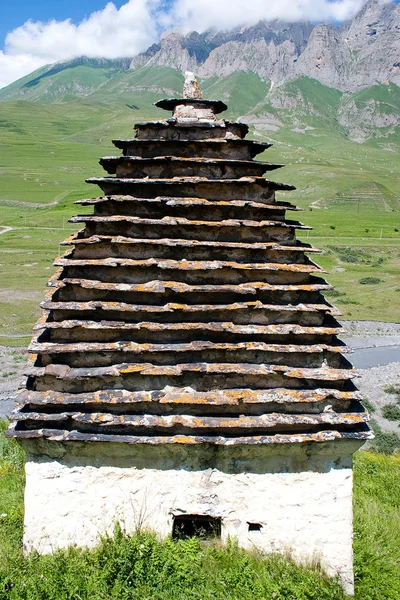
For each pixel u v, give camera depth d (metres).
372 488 13.23
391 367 41.41
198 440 7.35
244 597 6.92
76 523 7.67
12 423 7.64
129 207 7.98
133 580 7.00
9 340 42.53
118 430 7.43
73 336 7.62
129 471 7.63
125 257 7.86
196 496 7.70
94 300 7.71
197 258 7.91
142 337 7.67
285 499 7.76
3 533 8.80
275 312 7.90
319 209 135.75
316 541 7.82
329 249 88.56
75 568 7.19
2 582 6.89
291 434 7.54
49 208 122.38
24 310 50.41
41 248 81.19
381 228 108.94
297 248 8.02
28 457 7.58
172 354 7.63
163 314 7.72
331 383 7.81
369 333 50.66
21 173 161.50
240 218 8.06
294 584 7.19
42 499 7.62
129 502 7.68
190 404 7.50
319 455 7.72
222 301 7.85
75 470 7.60
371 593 7.66
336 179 163.00
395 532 9.87
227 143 8.10
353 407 7.91
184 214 7.98
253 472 7.69
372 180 163.88
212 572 7.32
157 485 7.68
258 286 7.82
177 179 7.91
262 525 7.79
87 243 7.75
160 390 7.57
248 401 7.49
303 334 7.84
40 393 7.45
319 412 7.73
